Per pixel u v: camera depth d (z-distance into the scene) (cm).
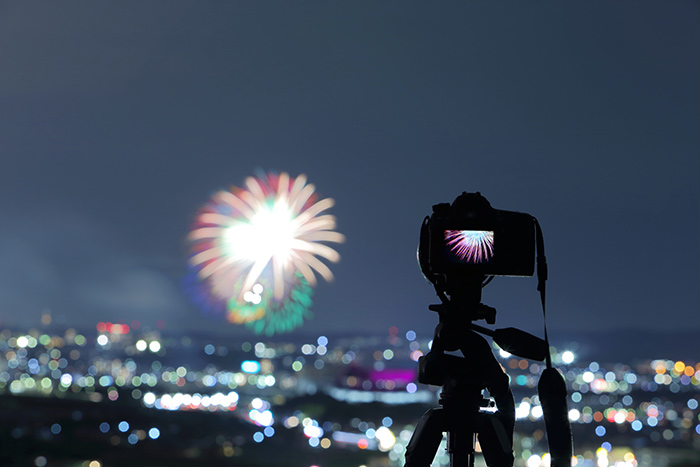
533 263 282
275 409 15512
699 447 10594
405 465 291
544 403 268
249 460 8919
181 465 8300
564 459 261
